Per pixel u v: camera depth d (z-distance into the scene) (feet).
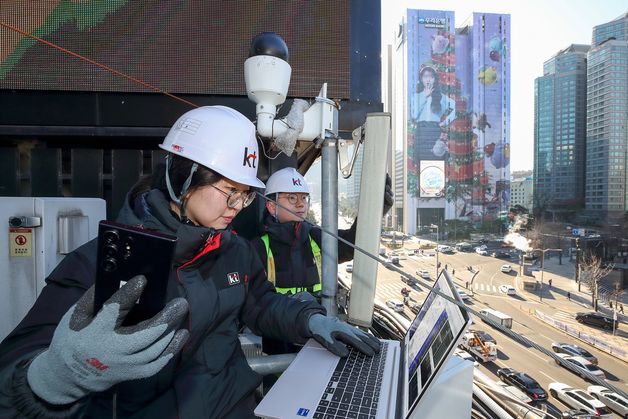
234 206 3.13
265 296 4.52
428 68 197.47
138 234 2.10
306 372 3.85
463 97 200.75
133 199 3.18
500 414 5.05
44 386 2.08
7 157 9.78
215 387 3.34
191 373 3.30
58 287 2.61
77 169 9.74
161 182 3.13
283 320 4.33
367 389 3.52
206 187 2.95
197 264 3.27
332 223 5.32
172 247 2.09
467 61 201.16
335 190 5.30
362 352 4.25
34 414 2.13
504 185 199.62
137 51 9.16
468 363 3.40
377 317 8.91
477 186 199.11
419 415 3.11
